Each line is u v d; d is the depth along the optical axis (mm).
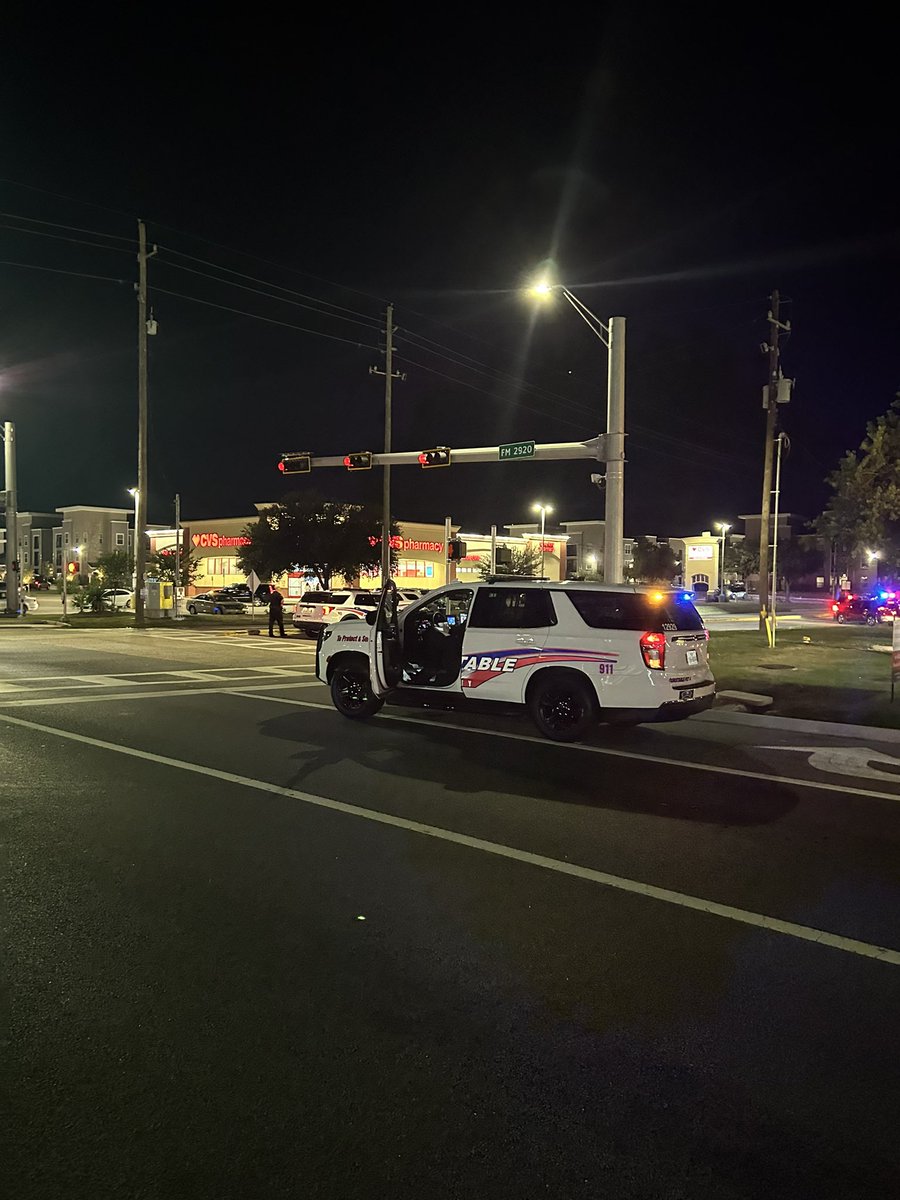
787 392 24750
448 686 10297
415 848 5934
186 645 23938
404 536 68375
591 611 9641
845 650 22062
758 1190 2611
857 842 6293
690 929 4641
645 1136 2857
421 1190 2578
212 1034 3449
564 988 3926
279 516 45312
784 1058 3361
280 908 4801
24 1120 2877
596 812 6969
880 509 20688
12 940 4328
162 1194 2541
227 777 7941
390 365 35344
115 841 5977
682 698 9344
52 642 24234
